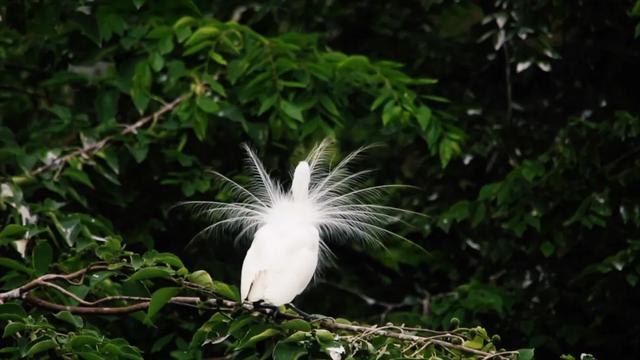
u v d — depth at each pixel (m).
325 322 6.88
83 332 7.19
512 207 10.87
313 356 6.56
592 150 10.67
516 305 11.00
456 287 11.72
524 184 10.77
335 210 7.87
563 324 10.88
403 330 6.88
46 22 10.41
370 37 12.48
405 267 11.96
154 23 10.84
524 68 11.28
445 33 14.38
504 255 11.27
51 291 7.86
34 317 7.59
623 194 10.78
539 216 10.61
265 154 11.09
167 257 6.79
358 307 11.77
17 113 11.25
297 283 7.00
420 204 11.91
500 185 10.74
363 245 11.60
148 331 9.86
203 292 6.92
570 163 10.72
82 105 11.05
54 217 8.94
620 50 11.93
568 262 11.37
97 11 10.62
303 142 11.12
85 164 10.03
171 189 10.73
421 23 12.65
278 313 6.85
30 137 10.28
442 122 11.24
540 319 10.88
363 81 10.80
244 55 10.47
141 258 6.87
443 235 11.78
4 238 8.17
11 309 7.06
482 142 11.49
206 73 10.20
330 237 9.87
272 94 10.31
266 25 12.05
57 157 9.71
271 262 6.99
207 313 9.77
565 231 10.88
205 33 10.13
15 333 7.12
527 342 10.85
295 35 10.55
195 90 10.20
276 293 6.87
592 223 10.40
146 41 10.71
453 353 6.68
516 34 11.55
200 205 10.78
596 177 10.76
